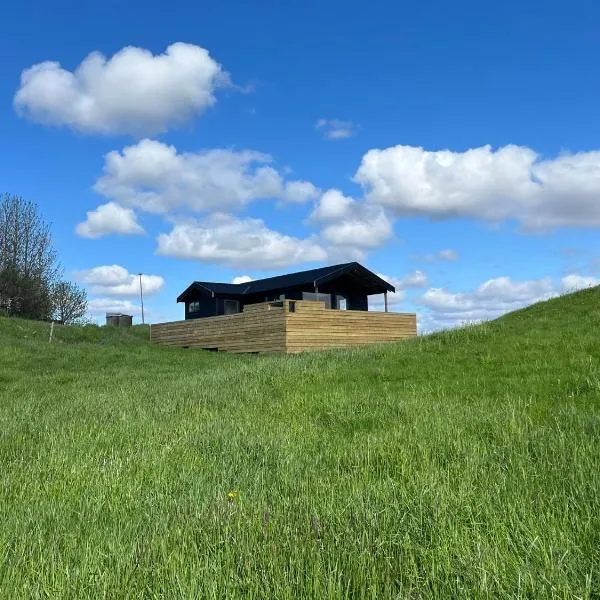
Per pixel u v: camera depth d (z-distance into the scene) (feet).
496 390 32.94
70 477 18.33
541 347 41.37
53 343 80.48
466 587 9.70
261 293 102.47
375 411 28.78
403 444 21.12
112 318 119.14
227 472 18.49
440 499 13.92
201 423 27.20
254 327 82.23
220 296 103.81
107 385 48.60
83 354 72.18
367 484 16.22
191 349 91.09
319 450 22.06
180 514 13.99
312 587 9.86
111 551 11.78
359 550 11.35
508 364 38.40
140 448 22.65
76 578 10.48
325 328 81.10
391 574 10.46
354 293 102.68
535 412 26.66
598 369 33.45
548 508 13.00
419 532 12.22
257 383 39.55
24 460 21.49
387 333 88.74
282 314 77.66
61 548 12.38
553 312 52.95
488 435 22.67
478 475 16.75
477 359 40.88
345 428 26.76
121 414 30.68
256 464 19.76
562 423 23.45
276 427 26.50
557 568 9.89
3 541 12.25
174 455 20.83
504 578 9.82
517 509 13.08
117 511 14.87
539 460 17.88
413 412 27.89
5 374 54.90
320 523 12.82
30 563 11.23
